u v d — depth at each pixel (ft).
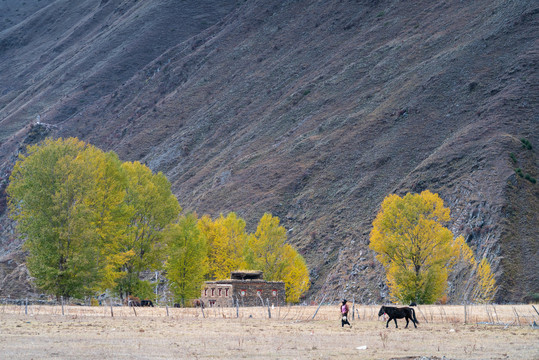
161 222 232.53
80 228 188.75
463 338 93.45
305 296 356.18
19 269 225.15
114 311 157.07
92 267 191.01
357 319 135.64
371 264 344.69
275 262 276.21
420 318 134.51
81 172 197.47
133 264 226.79
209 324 119.24
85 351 76.33
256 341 88.74
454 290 275.39
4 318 123.03
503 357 72.18
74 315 136.67
